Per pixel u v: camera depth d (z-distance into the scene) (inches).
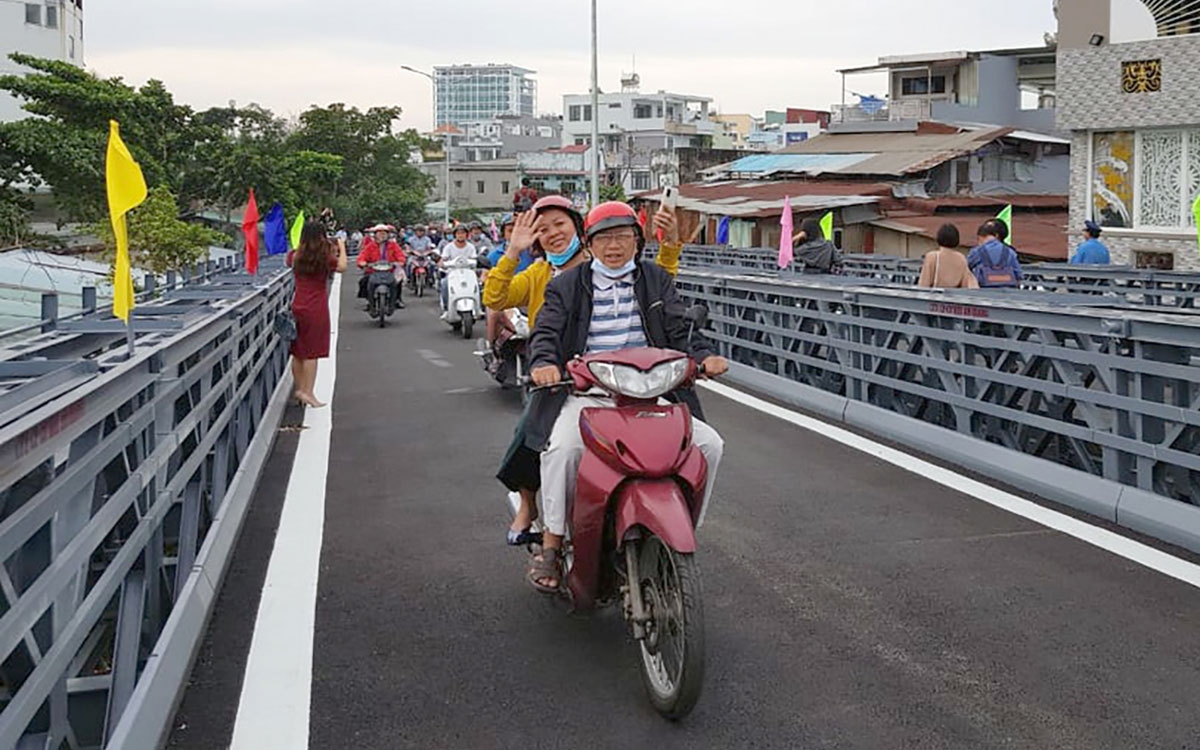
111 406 152.4
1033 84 1695.4
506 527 266.7
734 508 277.6
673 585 165.3
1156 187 892.0
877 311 372.2
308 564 239.1
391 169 2965.1
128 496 159.2
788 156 1648.6
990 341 301.9
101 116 1385.3
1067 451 296.0
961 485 294.5
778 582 224.1
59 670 122.3
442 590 223.6
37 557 128.5
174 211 1073.5
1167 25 870.4
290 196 1654.8
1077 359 269.9
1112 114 901.2
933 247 1302.9
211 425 251.0
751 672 182.2
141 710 149.6
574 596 182.5
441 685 179.8
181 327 253.6
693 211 1472.7
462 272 729.0
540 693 176.9
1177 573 223.0
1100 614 203.0
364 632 201.8
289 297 618.2
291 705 172.1
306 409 432.5
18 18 2060.8
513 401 446.6
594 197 1389.0
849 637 195.6
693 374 172.7
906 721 164.2
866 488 294.4
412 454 349.1
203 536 248.7
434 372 541.0
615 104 3902.6
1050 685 174.9
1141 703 168.2
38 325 241.1
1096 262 590.9
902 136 1576.0
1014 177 1504.7
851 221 1363.2
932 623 200.8
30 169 1353.3
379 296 795.4
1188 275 509.0
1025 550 239.9
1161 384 253.0
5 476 108.0
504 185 3595.0
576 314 188.9
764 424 383.6
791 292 422.6
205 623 199.2
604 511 168.2
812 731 161.9
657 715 168.6
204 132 1585.9
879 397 375.6
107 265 847.1
